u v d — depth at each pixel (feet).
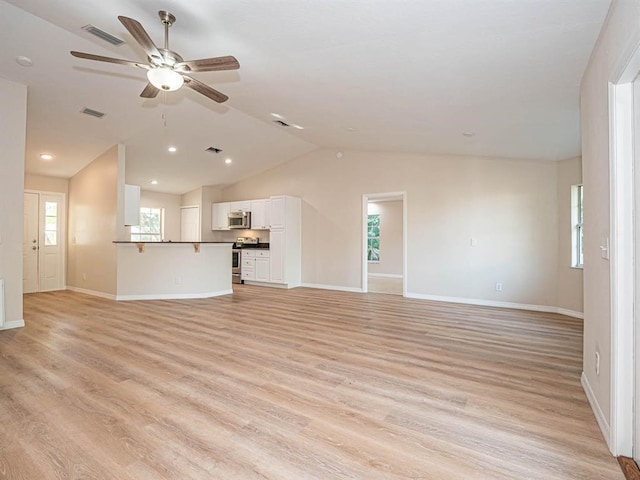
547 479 5.06
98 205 20.35
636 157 5.56
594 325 7.16
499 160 17.88
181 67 8.54
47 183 22.15
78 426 6.30
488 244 18.17
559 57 7.54
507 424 6.53
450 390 7.95
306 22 7.59
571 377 8.71
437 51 7.97
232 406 7.11
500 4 6.03
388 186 21.48
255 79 11.73
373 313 16.12
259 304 18.22
